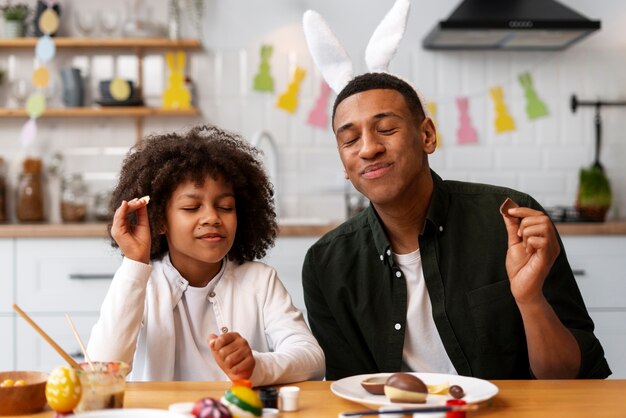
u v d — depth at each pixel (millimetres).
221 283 1652
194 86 3793
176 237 1612
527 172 3869
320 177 3873
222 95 3857
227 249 1629
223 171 1655
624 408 1127
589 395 1208
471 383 1237
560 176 3867
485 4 3520
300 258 3225
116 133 3854
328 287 1791
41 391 1141
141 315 1458
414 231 1729
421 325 1726
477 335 1698
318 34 1815
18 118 3830
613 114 3865
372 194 1608
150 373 1554
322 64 1838
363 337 1785
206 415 990
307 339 1538
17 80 3695
